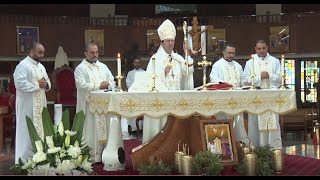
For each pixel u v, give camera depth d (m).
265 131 12.11
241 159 10.66
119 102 9.69
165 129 10.49
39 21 25.44
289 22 25.05
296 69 24.98
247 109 9.95
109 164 10.61
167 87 11.27
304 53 24.72
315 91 24.61
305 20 24.69
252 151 10.41
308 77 24.78
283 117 21.30
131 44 26.16
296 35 24.88
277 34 25.28
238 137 11.84
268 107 10.05
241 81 13.30
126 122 19.02
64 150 8.16
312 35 24.56
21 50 25.05
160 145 10.47
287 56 24.98
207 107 9.82
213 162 9.62
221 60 13.16
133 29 26.22
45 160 8.04
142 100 9.73
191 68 11.46
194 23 13.39
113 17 26.27
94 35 26.11
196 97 9.82
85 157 8.29
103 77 12.42
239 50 25.81
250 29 25.70
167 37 11.28
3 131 17.78
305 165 11.32
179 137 10.53
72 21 25.91
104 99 10.05
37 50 12.00
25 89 11.67
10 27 24.88
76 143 8.26
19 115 11.87
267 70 13.58
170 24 11.34
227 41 25.91
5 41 24.77
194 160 9.72
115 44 26.22
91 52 12.28
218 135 10.21
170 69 11.30
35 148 8.44
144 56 25.64
